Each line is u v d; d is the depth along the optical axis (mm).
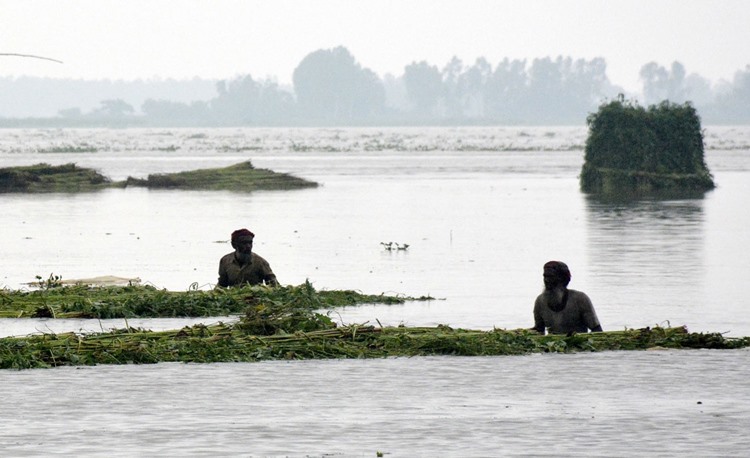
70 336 56656
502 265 94000
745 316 68562
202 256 100750
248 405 44188
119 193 183750
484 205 157625
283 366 52344
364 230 123188
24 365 52031
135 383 48281
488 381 48656
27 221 135125
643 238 115125
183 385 47969
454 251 104062
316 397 45625
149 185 196875
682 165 198875
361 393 46406
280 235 117812
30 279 86875
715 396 45656
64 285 82438
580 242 111438
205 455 37031
